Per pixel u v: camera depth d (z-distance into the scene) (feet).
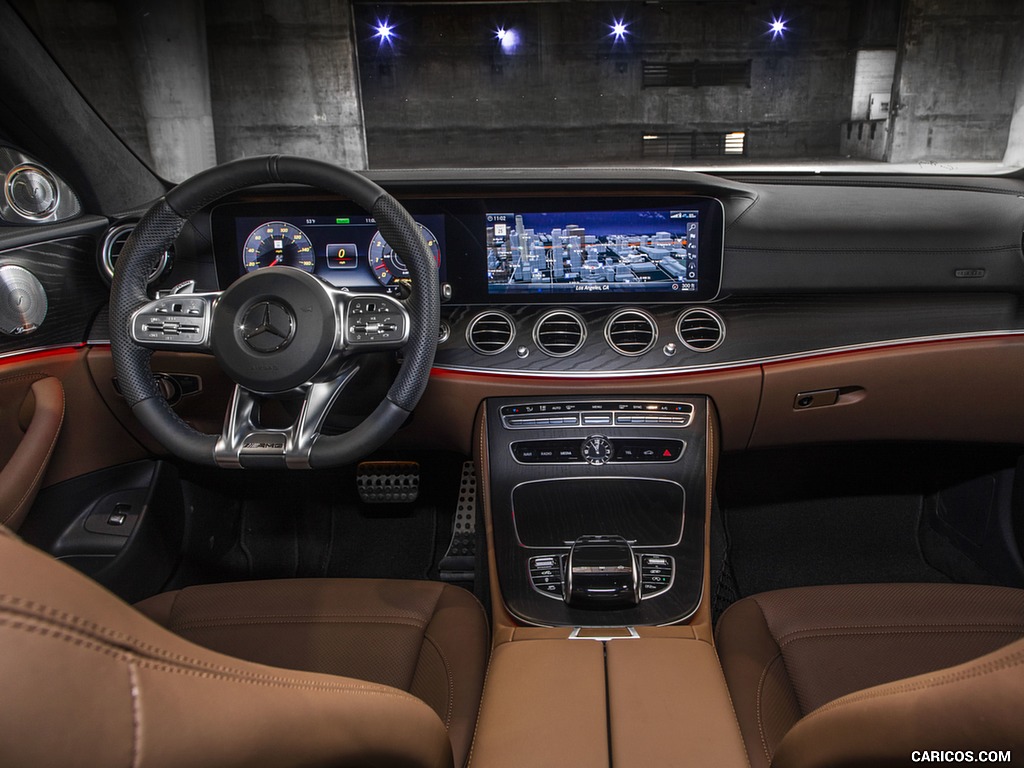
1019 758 1.46
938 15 45.88
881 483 7.33
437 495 7.44
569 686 4.03
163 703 1.29
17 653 1.10
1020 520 6.02
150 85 36.37
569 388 5.62
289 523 7.40
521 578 5.39
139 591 5.94
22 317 5.08
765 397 5.66
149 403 4.25
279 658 4.21
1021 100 22.06
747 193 5.45
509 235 5.63
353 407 5.68
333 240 5.65
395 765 2.07
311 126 45.44
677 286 5.69
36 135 5.38
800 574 6.98
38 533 5.57
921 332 5.58
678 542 5.47
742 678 4.09
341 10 43.55
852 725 1.92
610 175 5.38
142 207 5.99
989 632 4.17
